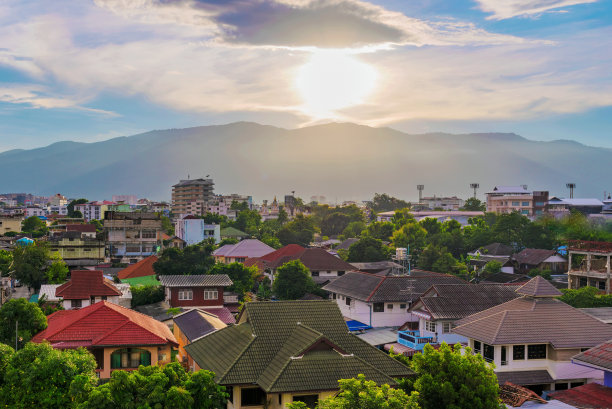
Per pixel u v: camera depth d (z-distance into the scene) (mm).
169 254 93438
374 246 116500
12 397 27969
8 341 42594
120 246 134250
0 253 94500
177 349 50281
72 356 30422
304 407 25719
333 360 31938
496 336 39688
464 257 125000
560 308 42875
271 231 179750
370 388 25719
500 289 56594
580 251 77750
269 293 88500
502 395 35094
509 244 120562
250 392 32125
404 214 168875
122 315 44469
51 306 68938
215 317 52844
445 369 29875
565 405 33188
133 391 26094
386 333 60312
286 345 33938
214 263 98938
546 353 40125
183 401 26109
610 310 52562
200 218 164625
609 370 33438
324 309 37219
